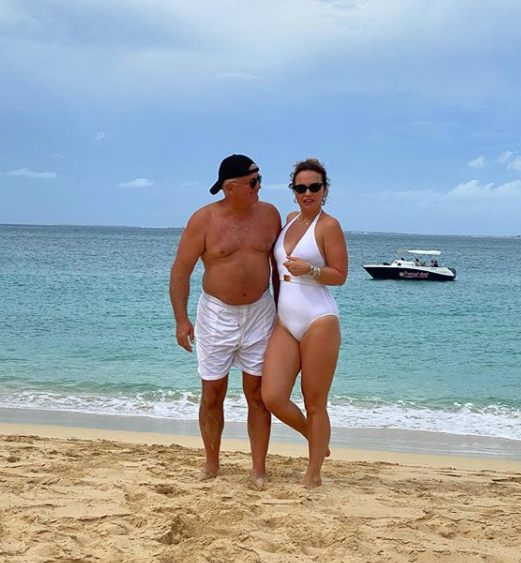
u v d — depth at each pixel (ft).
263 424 17.06
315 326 16.14
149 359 50.57
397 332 70.18
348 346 60.95
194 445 27.07
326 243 16.14
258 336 16.74
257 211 16.61
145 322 70.74
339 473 19.60
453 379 46.52
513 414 36.83
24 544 12.17
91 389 40.29
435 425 34.04
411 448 29.17
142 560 11.57
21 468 17.75
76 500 14.84
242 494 15.66
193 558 11.82
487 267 213.87
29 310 78.95
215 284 16.53
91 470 17.85
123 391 39.93
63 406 35.96
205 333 16.81
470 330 72.02
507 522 14.57
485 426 34.04
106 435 28.73
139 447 23.04
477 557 12.45
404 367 51.03
